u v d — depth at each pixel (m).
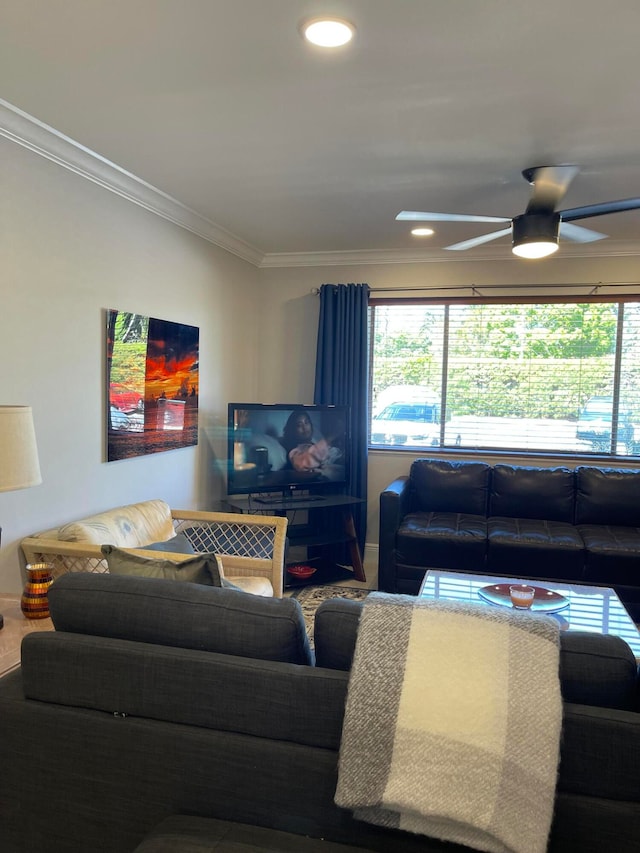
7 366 2.50
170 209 3.61
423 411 4.97
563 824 1.18
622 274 4.49
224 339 4.55
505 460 4.75
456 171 3.00
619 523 4.09
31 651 1.49
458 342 4.87
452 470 4.45
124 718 1.43
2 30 1.82
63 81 2.14
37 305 2.65
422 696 1.21
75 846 1.50
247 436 4.25
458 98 2.22
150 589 1.51
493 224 3.96
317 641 1.39
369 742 1.22
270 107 2.32
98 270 3.05
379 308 5.02
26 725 1.48
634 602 3.64
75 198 2.87
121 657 1.43
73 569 2.56
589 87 2.12
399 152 2.75
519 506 4.27
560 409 4.70
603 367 4.60
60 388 2.80
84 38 1.86
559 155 2.76
